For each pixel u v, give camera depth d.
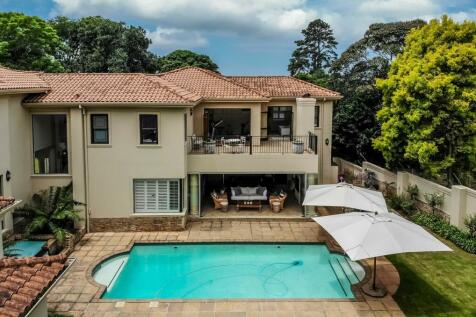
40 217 20.91
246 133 32.59
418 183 26.27
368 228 15.51
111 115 22.39
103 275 18.53
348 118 37.66
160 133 22.64
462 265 19.06
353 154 39.84
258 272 19.00
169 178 23.05
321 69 65.00
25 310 8.50
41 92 22.38
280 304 15.70
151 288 17.52
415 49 27.86
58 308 15.23
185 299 16.05
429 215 24.30
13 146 20.83
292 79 34.12
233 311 15.19
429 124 25.84
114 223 23.22
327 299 16.09
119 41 56.69
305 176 25.23
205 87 29.98
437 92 24.62
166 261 20.19
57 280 10.14
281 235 22.64
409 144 26.52
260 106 29.31
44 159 23.75
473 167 26.17
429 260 19.59
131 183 22.98
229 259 20.38
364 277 17.98
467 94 24.58
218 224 24.34
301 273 18.88
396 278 17.84
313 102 27.53
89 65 55.22
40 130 24.25
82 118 22.25
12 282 9.21
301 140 27.27
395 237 15.01
